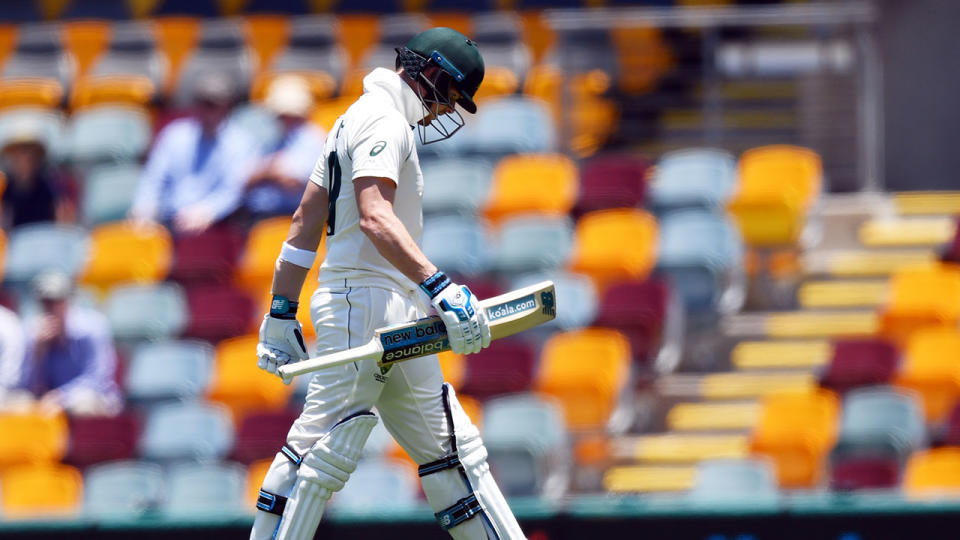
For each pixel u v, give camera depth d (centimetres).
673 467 3359
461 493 1573
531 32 5144
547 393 3459
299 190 4188
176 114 5031
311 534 1527
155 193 4200
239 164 4222
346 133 1534
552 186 4181
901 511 2169
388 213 1475
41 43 5456
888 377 3441
